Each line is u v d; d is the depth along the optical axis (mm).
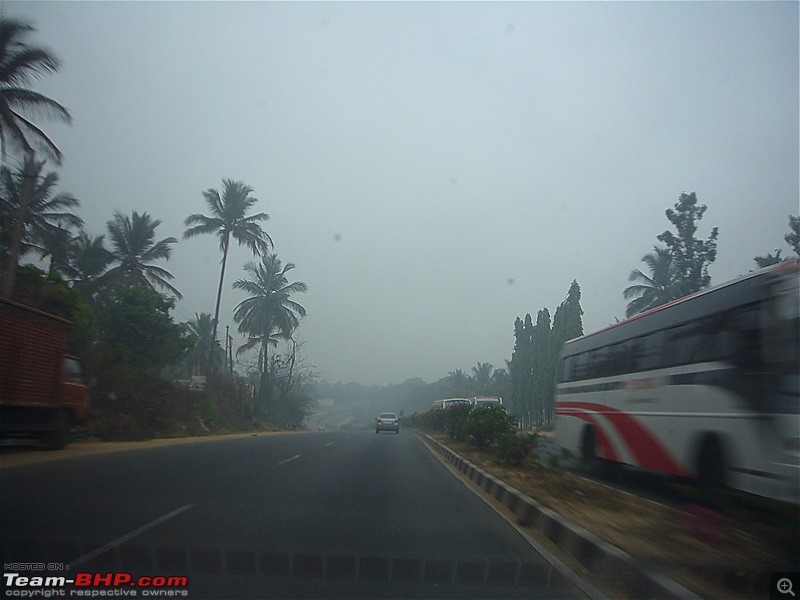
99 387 25797
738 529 7637
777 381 8906
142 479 13156
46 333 17547
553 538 8570
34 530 8102
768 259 21500
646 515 9859
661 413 12156
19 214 28375
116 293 34156
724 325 10281
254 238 43156
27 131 24859
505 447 16938
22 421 17094
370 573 6855
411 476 15742
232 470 15453
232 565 6930
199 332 62375
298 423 64938
